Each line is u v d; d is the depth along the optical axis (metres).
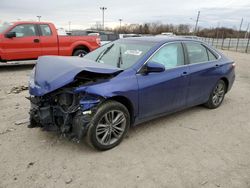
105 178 3.03
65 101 3.41
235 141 4.11
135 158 3.47
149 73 3.98
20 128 4.25
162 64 3.99
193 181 3.04
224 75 5.51
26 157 3.39
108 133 3.62
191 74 4.64
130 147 3.76
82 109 3.34
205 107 5.66
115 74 3.67
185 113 5.29
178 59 4.54
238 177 3.15
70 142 3.82
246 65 14.72
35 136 3.96
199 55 5.04
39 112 3.54
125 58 4.17
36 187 2.83
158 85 4.05
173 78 4.28
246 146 3.96
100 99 3.45
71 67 3.41
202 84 4.99
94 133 3.45
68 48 10.27
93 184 2.92
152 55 4.09
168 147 3.81
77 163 3.30
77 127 3.37
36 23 9.56
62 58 3.98
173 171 3.22
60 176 3.03
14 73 9.35
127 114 3.78
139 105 3.89
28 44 9.39
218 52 5.62
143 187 2.90
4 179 2.94
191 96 4.83
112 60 4.27
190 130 4.45
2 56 9.02
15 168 3.15
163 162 3.41
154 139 4.05
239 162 3.49
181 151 3.71
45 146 3.68
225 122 4.89
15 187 2.82
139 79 3.83
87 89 3.33
